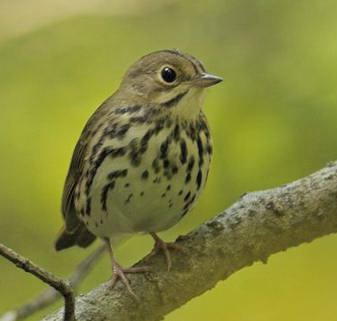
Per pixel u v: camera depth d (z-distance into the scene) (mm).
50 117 15062
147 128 10562
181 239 9961
